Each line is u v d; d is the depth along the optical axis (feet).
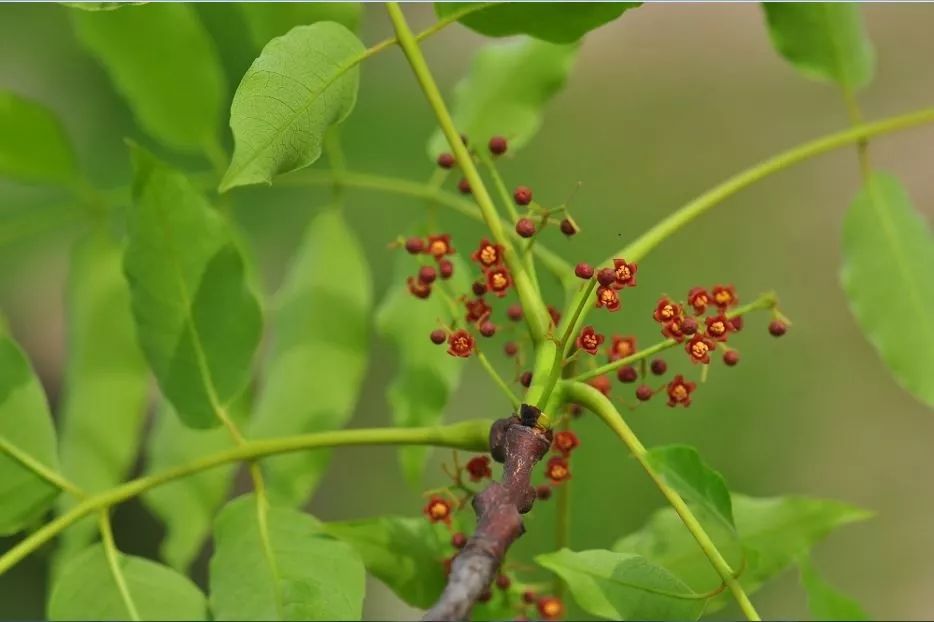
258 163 2.31
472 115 2.73
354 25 2.67
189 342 2.51
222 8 3.50
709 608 2.37
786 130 5.87
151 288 2.51
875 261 2.67
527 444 2.35
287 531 2.46
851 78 2.69
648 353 2.41
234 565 2.44
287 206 4.36
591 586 2.37
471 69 2.75
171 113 2.76
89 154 4.31
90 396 2.72
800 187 5.72
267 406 2.68
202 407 2.50
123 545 4.09
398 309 2.69
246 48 3.65
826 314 5.28
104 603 2.45
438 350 2.68
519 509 2.31
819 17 2.69
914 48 6.28
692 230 5.27
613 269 2.39
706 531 2.50
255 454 2.48
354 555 2.45
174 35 2.75
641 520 4.06
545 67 2.74
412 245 2.53
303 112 2.34
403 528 2.51
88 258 2.75
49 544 2.69
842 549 5.04
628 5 2.49
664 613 2.36
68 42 4.50
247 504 2.47
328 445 2.47
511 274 2.45
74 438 2.71
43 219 2.75
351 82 2.37
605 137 5.56
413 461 2.62
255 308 2.52
